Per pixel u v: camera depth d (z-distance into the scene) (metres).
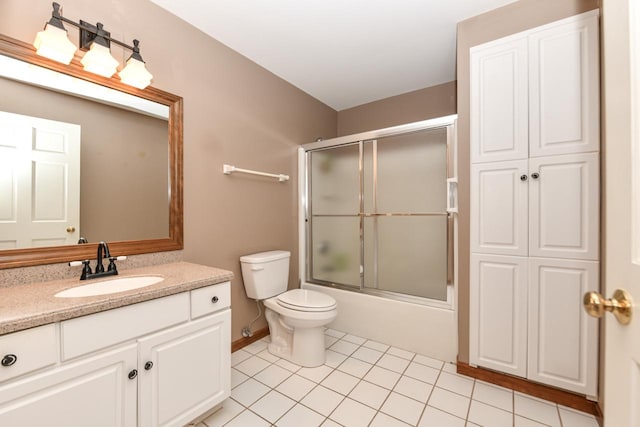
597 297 0.59
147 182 1.69
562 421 1.46
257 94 2.44
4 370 0.83
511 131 1.71
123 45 1.46
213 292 1.44
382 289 2.46
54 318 0.92
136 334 1.14
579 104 1.52
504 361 1.74
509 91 1.71
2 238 1.22
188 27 1.91
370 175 2.54
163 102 1.76
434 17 1.87
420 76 2.69
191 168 1.92
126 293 1.12
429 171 2.22
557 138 1.58
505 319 1.73
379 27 1.97
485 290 1.79
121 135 1.58
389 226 2.42
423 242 2.25
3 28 1.21
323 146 2.79
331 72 2.61
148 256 1.68
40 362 0.90
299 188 2.90
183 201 1.86
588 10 1.53
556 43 1.58
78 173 1.43
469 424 1.45
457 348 1.99
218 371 1.45
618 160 0.59
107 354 1.06
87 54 1.34
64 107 1.39
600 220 1.48
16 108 1.25
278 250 2.62
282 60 2.40
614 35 0.61
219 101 2.11
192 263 1.81
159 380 1.21
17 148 1.26
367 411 1.55
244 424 1.45
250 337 2.35
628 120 0.56
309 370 1.95
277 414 1.52
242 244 2.29
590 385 1.50
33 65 1.29
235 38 2.09
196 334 1.36
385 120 3.19
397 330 2.28
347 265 2.68
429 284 2.22
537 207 1.63
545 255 1.61
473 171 1.82
